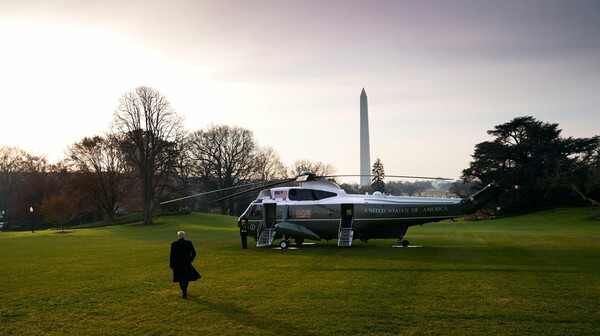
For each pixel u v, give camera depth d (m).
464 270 18.61
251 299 13.89
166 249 29.38
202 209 105.44
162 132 65.38
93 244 34.25
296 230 29.47
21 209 91.81
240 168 89.31
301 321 11.40
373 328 10.72
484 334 10.17
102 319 11.96
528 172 87.38
